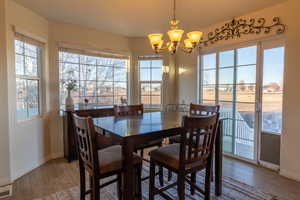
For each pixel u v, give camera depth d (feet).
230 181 8.20
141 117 7.73
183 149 5.30
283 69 8.57
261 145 9.73
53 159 10.67
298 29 7.97
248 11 9.36
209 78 12.09
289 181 8.16
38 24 9.67
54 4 8.52
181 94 13.79
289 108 8.38
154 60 14.17
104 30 12.17
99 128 5.89
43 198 6.98
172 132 5.69
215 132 6.01
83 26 11.43
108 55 12.87
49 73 10.53
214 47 11.51
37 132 9.75
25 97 9.20
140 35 13.33
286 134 8.53
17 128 8.46
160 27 11.59
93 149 4.88
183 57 13.51
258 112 9.78
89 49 11.90
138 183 6.09
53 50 10.63
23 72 9.05
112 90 13.41
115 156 5.66
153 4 8.48
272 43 9.04
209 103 12.14
